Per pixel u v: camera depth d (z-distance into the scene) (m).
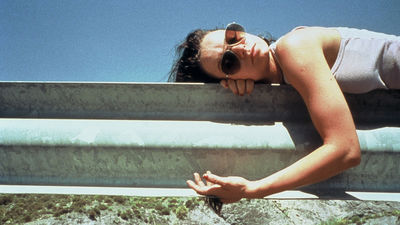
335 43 1.38
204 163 1.22
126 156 1.22
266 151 1.21
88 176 1.26
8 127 1.26
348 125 1.13
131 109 1.37
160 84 1.33
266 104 1.36
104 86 1.34
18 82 1.34
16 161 1.26
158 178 1.25
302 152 1.21
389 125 1.33
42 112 1.38
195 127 1.25
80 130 1.25
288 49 1.29
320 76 1.20
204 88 1.35
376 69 1.37
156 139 1.21
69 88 1.35
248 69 1.41
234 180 1.13
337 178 1.27
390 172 1.23
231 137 1.21
